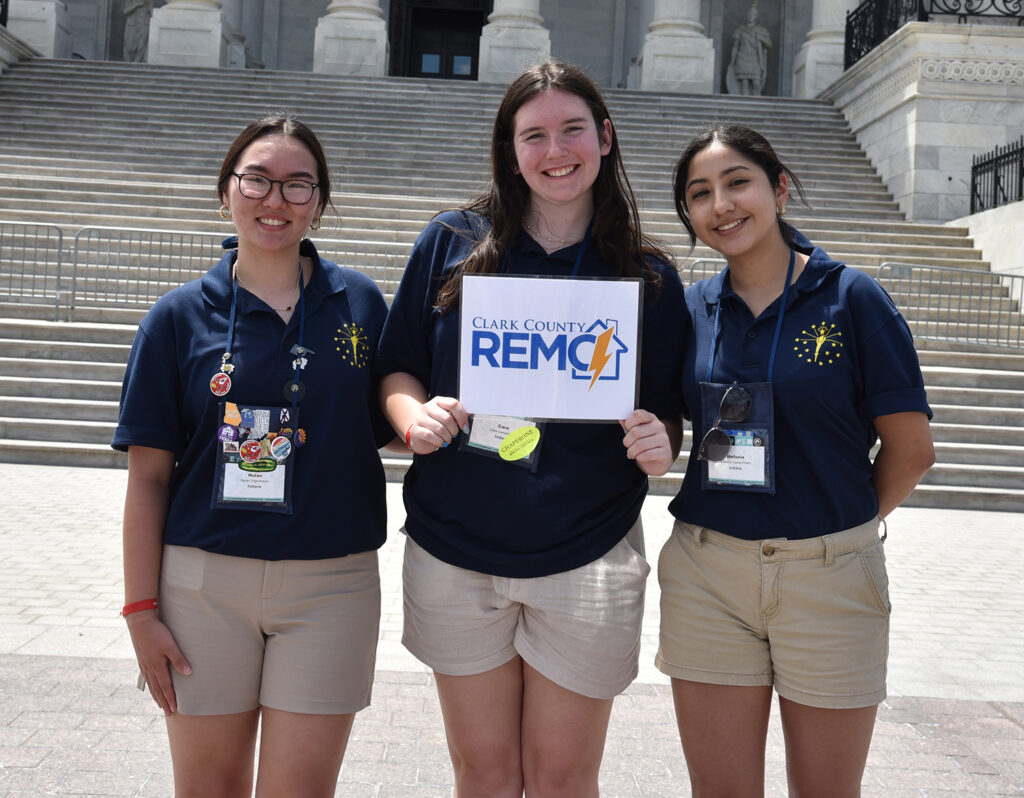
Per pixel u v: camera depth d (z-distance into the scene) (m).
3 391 9.44
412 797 3.01
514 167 2.40
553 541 2.23
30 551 5.84
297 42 27.97
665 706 3.84
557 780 2.28
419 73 29.83
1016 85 16.19
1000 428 9.50
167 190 14.73
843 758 2.30
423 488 2.37
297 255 2.39
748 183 2.35
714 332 2.41
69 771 3.06
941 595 5.80
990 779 3.30
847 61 20.72
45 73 19.47
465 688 2.31
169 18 21.56
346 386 2.30
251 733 2.33
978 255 13.95
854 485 2.31
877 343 2.27
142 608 2.21
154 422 2.25
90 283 11.92
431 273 2.40
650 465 2.20
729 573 2.33
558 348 2.25
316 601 2.24
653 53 21.50
